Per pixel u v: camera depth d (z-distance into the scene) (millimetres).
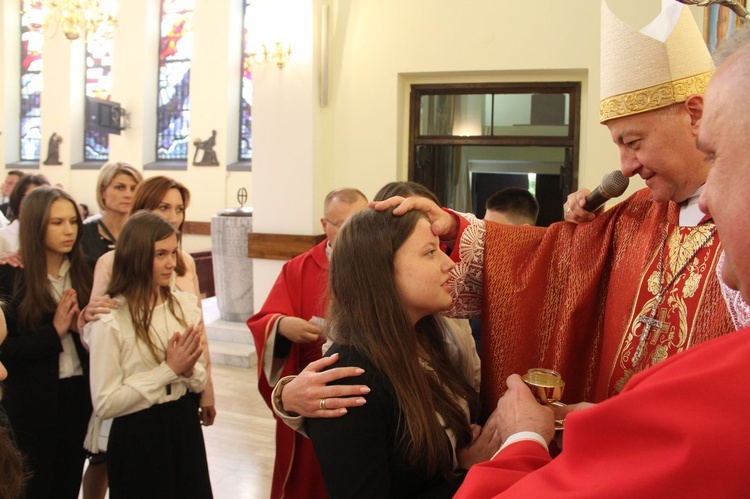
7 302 2100
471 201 5531
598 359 1386
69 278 2297
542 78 4980
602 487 587
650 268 1242
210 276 8258
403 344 1132
